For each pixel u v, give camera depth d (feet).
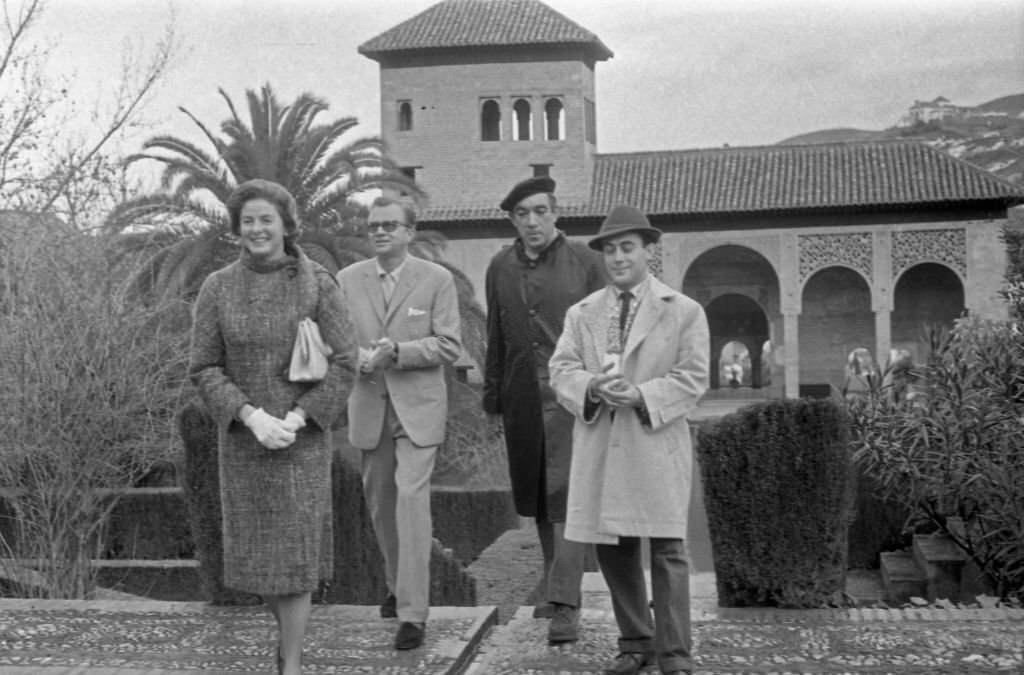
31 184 60.08
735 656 18.90
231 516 15.72
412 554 19.43
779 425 22.27
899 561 40.01
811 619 21.45
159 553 43.24
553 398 20.95
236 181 74.69
